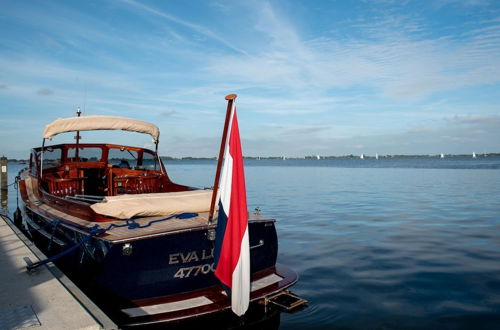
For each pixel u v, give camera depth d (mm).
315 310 5648
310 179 38031
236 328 4770
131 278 4395
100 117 7730
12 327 3344
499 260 7965
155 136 8547
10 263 5484
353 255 8562
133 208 5324
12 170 55281
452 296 6047
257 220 5219
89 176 9125
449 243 9523
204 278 4852
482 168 58656
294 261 8180
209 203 5844
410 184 28906
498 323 5082
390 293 6238
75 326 3387
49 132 7301
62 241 5992
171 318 4215
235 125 4605
